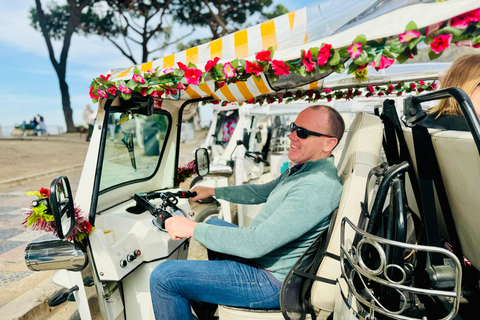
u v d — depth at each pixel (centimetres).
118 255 144
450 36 86
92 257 140
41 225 128
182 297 143
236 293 142
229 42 122
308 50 101
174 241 172
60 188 125
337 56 98
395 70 190
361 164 137
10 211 475
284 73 106
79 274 149
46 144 1366
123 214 170
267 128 522
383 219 127
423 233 138
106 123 144
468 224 109
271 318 141
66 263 138
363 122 146
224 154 394
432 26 89
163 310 142
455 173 105
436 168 118
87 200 145
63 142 1466
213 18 1498
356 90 210
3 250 336
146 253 157
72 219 128
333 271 135
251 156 408
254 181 403
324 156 158
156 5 1480
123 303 165
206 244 141
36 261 138
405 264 115
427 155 116
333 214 141
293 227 134
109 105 143
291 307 138
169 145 221
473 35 89
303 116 157
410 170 139
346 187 137
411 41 90
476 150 89
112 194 177
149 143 207
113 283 152
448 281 110
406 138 140
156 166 220
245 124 402
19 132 1823
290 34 112
